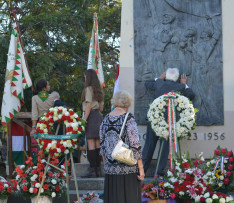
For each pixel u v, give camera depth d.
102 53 15.59
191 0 7.44
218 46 7.39
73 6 12.92
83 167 7.16
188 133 6.66
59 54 14.12
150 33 7.46
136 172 4.55
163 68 7.39
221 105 7.33
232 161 5.62
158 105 6.39
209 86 7.35
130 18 7.52
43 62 12.15
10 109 7.65
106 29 15.80
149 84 7.12
